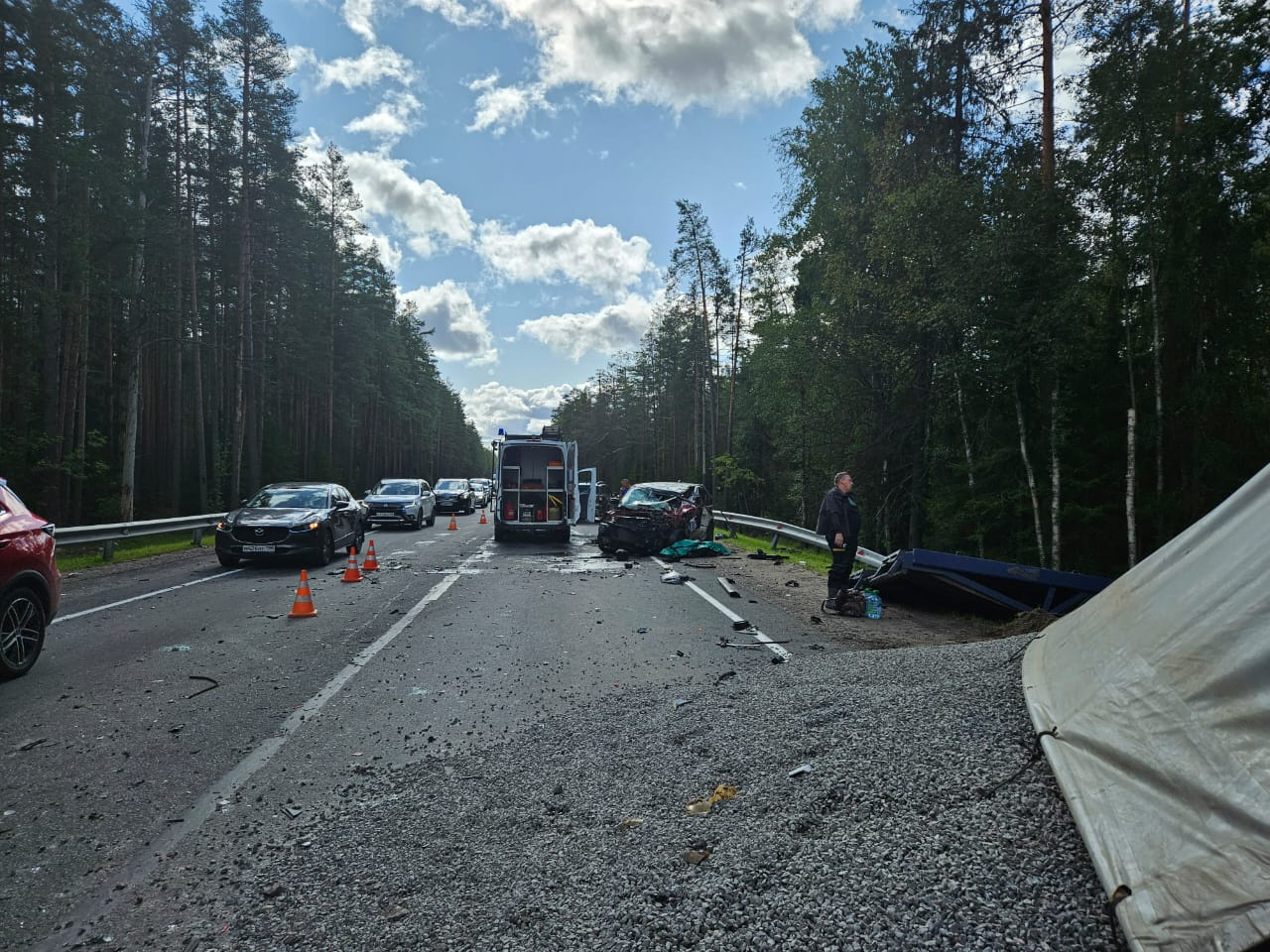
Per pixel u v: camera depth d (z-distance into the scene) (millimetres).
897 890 2289
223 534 13750
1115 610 3418
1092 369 15719
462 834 3283
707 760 3836
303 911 2732
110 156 24922
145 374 37594
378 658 7078
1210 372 13766
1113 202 14016
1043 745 2904
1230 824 1981
